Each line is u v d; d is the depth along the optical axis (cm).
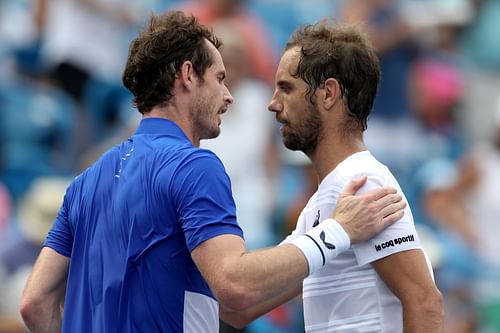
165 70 1444
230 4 3475
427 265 1398
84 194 1472
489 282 3394
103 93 3484
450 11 4228
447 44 4231
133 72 1466
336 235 1369
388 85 3662
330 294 1427
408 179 3697
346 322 1414
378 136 3647
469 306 3203
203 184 1367
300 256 1352
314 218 1452
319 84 1446
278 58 3694
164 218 1373
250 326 2298
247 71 3272
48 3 3466
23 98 3341
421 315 1373
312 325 1451
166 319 1372
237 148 3144
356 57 1448
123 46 3556
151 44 1451
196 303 1389
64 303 1508
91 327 1426
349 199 1395
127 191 1408
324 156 1461
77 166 3297
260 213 3120
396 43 3669
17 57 3444
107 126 3481
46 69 3447
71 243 1512
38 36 3475
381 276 1400
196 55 1452
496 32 4394
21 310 1499
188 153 1391
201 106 1459
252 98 3200
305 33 1478
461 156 3856
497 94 4316
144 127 1458
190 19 1470
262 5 4019
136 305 1373
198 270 1380
